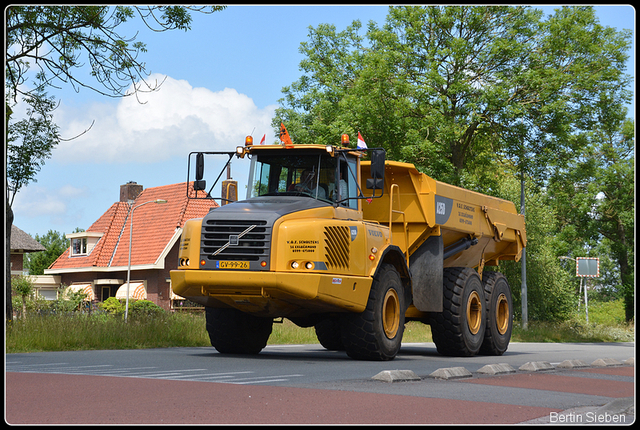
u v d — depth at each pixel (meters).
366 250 10.29
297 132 34.88
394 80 30.56
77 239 48.88
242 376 7.36
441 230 12.77
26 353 10.91
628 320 47.12
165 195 47.84
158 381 6.64
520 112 28.73
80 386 6.23
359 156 11.09
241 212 9.62
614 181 46.06
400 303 10.90
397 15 31.27
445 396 6.30
